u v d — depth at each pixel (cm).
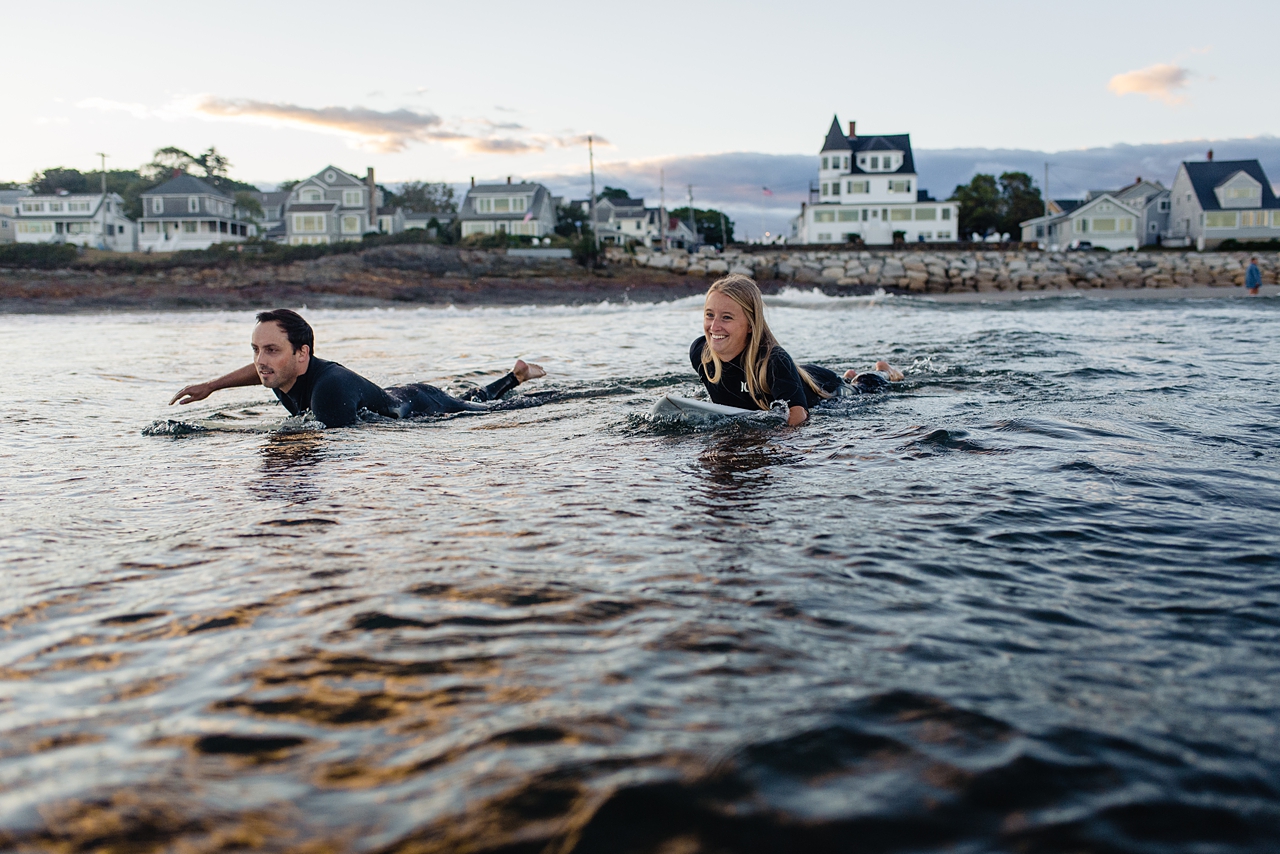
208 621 191
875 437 425
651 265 4581
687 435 454
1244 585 211
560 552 242
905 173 6856
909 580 215
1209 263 4519
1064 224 7069
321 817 115
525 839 110
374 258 4112
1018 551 238
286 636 181
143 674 163
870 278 4416
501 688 154
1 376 794
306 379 530
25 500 316
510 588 211
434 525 274
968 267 4541
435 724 141
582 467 372
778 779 123
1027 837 111
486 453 411
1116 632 182
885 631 182
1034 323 1480
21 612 198
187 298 3309
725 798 118
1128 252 5422
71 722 144
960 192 8250
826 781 123
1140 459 356
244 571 228
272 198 9094
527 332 1483
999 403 524
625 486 331
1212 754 131
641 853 107
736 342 508
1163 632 181
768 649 172
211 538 261
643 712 144
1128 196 8231
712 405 489
